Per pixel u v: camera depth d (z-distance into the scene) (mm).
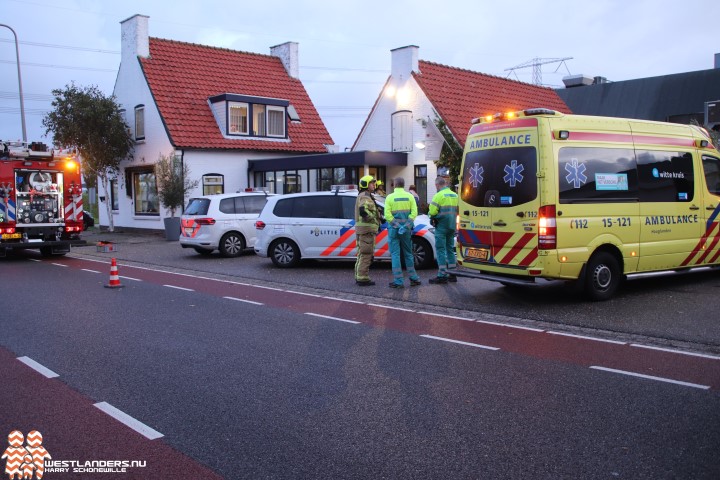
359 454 4098
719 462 3891
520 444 4207
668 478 3691
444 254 10906
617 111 30031
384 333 7453
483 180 9289
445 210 10773
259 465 3959
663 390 5254
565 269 8508
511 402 5012
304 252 13398
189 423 4672
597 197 8789
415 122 23047
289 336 7367
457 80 24812
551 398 5090
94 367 6148
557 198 8398
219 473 3857
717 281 10766
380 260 12984
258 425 4617
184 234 16281
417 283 10891
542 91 29000
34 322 8258
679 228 9820
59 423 4703
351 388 5430
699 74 28078
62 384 5629
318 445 4250
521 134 8703
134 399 5211
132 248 19266
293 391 5367
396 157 22500
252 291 10773
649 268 9531
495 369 5922
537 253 8422
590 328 7516
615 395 5141
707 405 4887
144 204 25172
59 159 17094
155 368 6098
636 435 4320
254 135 24875
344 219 13094
